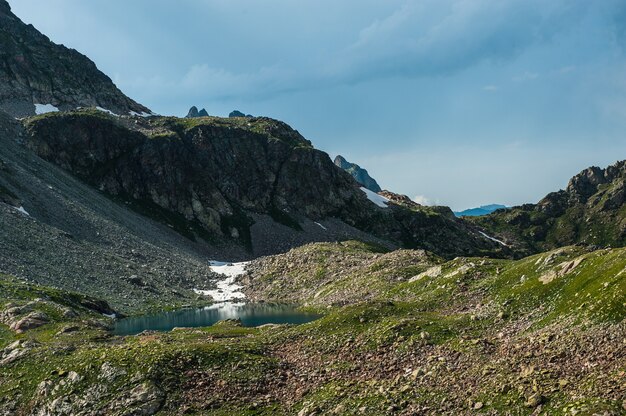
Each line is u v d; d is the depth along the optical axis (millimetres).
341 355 41781
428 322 44688
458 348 36625
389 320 47625
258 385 37219
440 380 31875
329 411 30656
